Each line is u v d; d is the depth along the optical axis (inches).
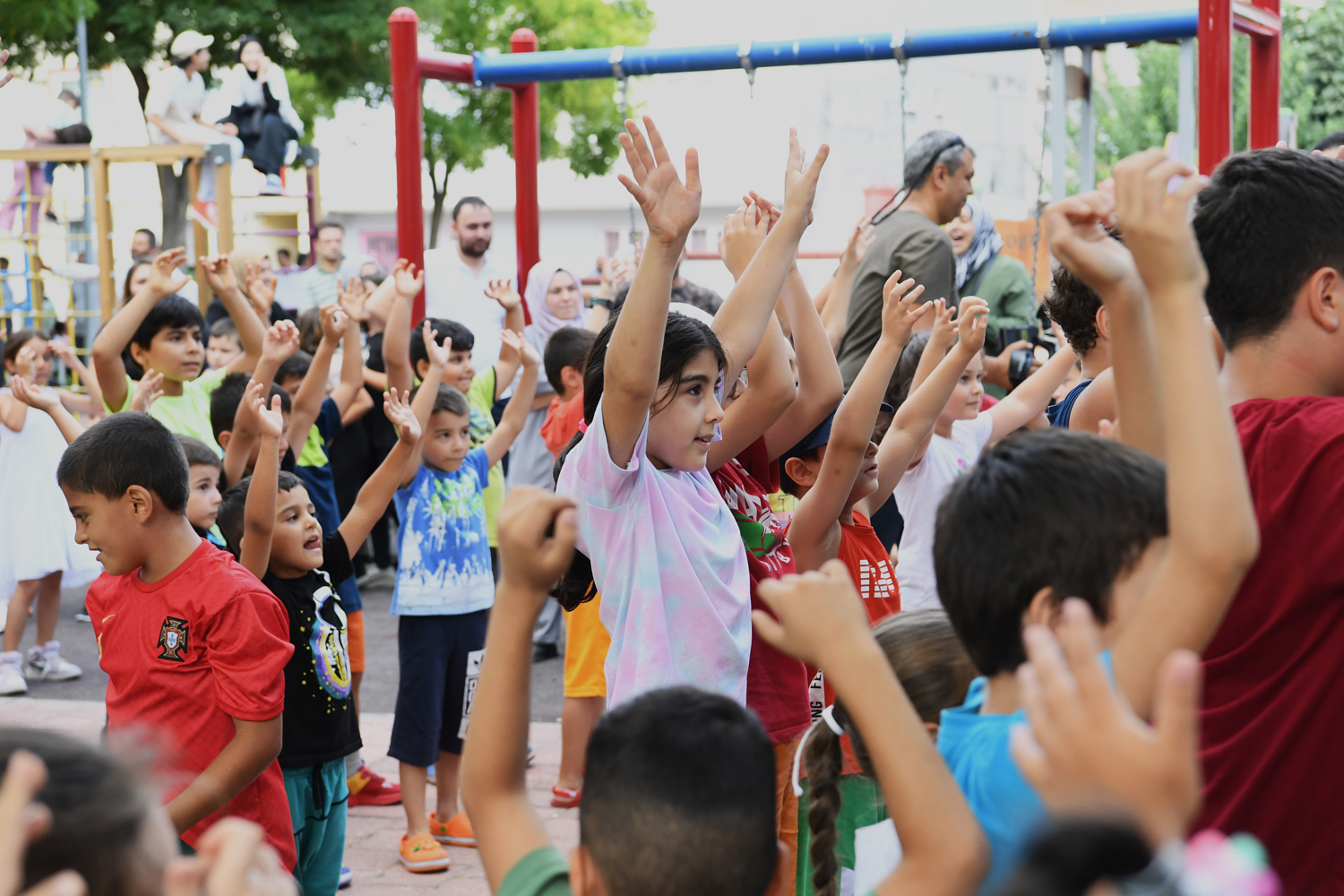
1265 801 65.5
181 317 193.5
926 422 124.6
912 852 49.7
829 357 116.3
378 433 295.9
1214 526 50.0
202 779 99.1
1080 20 224.4
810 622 52.7
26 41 605.9
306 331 300.5
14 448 235.8
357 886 149.4
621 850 52.2
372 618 291.6
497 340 299.4
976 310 121.2
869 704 51.4
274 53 642.2
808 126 658.8
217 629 101.5
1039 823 32.9
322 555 130.1
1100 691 40.0
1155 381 59.2
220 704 100.6
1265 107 239.1
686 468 94.6
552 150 818.2
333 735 127.6
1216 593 50.3
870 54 233.0
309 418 179.8
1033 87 645.9
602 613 92.6
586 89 783.7
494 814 55.9
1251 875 29.2
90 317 506.6
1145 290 58.4
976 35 227.5
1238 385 72.0
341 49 648.4
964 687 78.2
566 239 1123.9
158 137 488.1
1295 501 64.8
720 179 858.8
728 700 56.2
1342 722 64.2
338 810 129.3
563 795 169.0
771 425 108.1
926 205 206.2
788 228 102.2
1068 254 58.0
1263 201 69.5
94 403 227.3
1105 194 57.6
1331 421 65.6
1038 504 54.6
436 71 257.6
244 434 157.5
